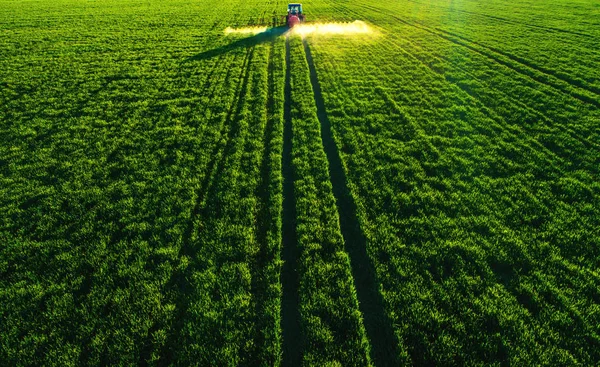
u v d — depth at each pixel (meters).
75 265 7.35
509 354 5.56
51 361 5.60
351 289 6.73
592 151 11.20
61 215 8.80
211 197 9.47
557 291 6.56
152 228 8.36
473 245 7.66
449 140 11.94
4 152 11.58
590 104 14.60
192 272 7.13
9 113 14.42
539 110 14.27
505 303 6.38
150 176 10.33
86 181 10.09
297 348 5.88
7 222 8.59
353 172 10.41
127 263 7.42
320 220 8.58
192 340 5.89
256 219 8.67
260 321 6.19
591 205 8.77
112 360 5.61
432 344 5.73
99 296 6.67
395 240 7.86
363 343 5.78
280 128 13.11
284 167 10.94
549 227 8.09
